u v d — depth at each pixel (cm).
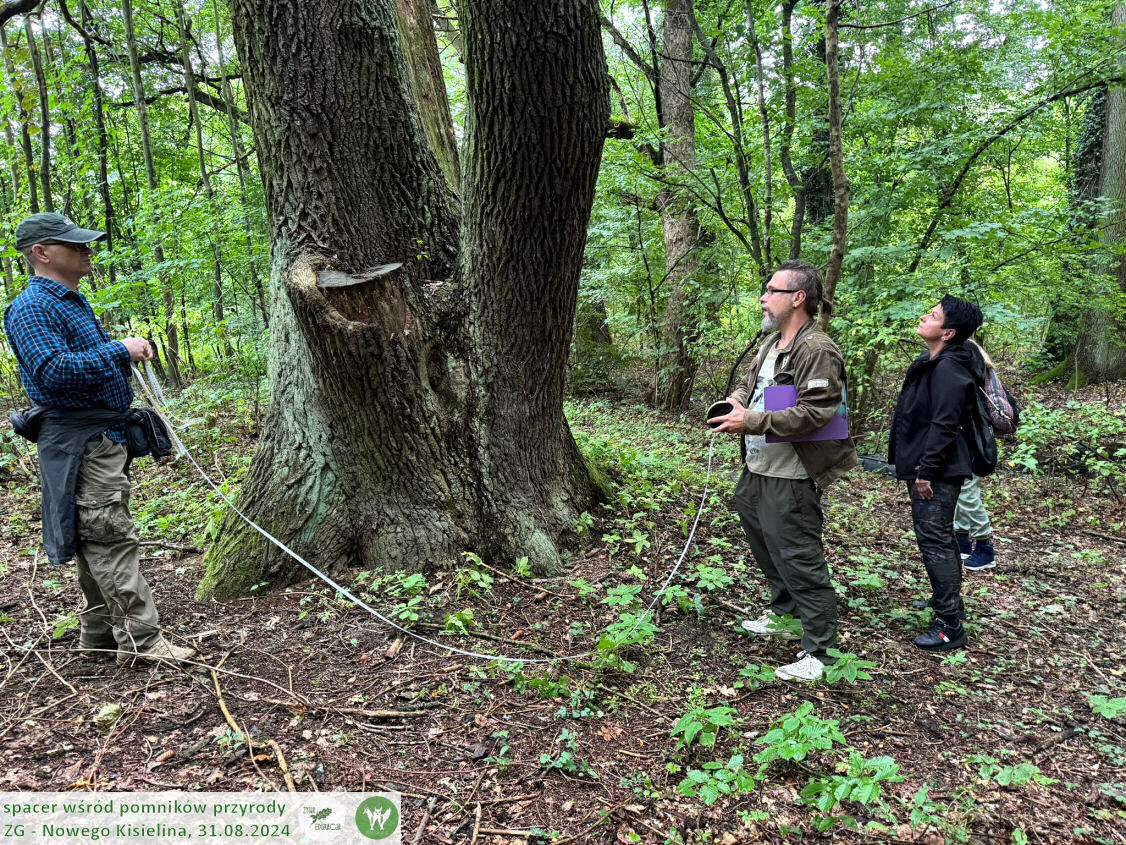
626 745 248
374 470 365
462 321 388
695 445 781
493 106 318
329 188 338
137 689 270
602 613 340
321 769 229
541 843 203
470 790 223
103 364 258
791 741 217
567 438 447
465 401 387
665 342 1058
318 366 342
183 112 1173
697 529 453
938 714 279
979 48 771
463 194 367
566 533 410
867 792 196
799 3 751
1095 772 245
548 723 259
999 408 381
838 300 773
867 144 825
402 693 273
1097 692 299
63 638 310
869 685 296
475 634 318
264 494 373
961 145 756
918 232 808
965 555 465
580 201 353
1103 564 464
